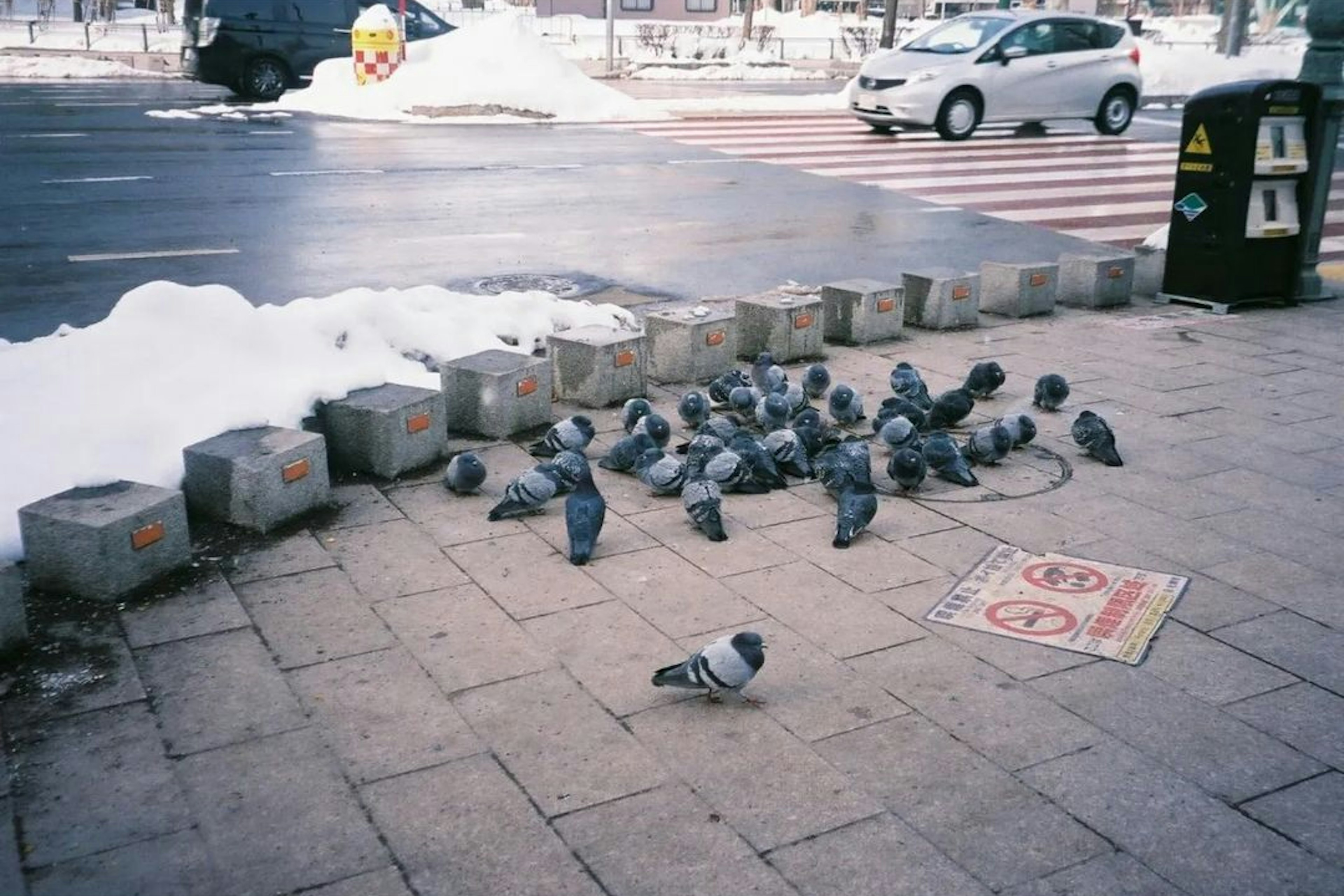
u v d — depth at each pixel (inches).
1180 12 2303.2
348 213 577.0
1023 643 194.1
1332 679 184.4
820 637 195.2
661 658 188.4
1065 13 986.1
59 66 1286.9
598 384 312.3
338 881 138.9
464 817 149.9
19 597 186.1
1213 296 430.6
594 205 621.3
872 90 917.8
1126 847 145.1
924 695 178.2
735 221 591.5
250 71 1049.5
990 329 405.1
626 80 1450.5
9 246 484.4
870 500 231.6
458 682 181.0
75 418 241.9
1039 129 1001.5
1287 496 257.9
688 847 144.3
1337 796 155.6
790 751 163.8
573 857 142.6
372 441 259.9
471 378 288.4
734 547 229.9
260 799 153.3
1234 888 138.3
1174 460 279.3
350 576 215.5
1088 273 432.8
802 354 362.9
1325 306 439.5
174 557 214.4
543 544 230.8
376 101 972.6
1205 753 164.6
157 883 138.3
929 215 623.5
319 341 290.7
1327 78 419.5
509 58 1024.2
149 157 717.9
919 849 144.2
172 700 175.5
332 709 173.5
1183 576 218.4
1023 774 159.2
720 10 2367.1
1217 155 416.5
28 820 148.8
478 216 583.8
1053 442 291.4
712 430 272.1
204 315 272.5
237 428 245.6
